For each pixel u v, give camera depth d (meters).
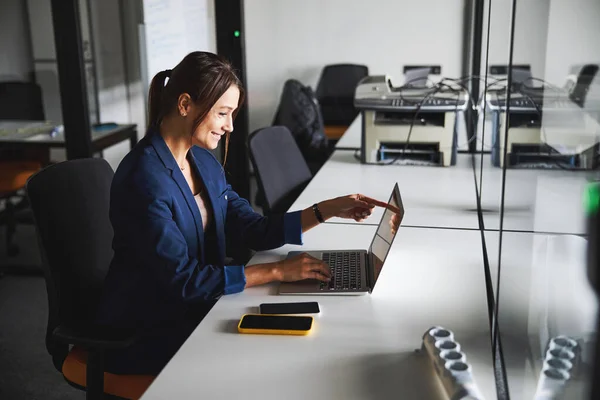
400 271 1.54
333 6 5.10
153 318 1.47
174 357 1.15
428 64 5.08
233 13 3.36
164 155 1.44
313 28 5.17
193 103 1.40
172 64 4.48
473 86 3.16
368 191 2.30
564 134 0.79
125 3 4.61
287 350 1.17
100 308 1.48
